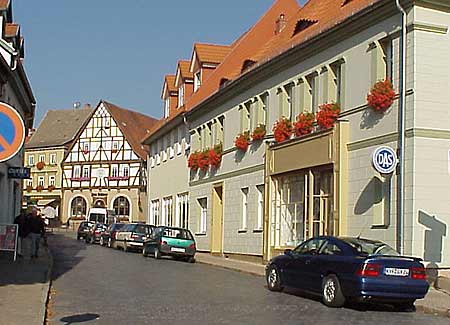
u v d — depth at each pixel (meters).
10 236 24.25
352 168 21.98
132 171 77.25
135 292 17.14
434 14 19.62
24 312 12.66
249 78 30.33
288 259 17.30
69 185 80.50
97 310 13.84
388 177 20.22
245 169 31.30
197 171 38.97
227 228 33.34
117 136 78.31
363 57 21.72
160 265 26.97
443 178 19.42
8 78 25.84
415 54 19.41
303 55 25.56
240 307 14.71
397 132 19.91
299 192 25.59
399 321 13.26
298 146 25.05
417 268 14.77
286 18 41.06
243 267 26.34
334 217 22.27
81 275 21.42
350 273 14.68
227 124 34.00
